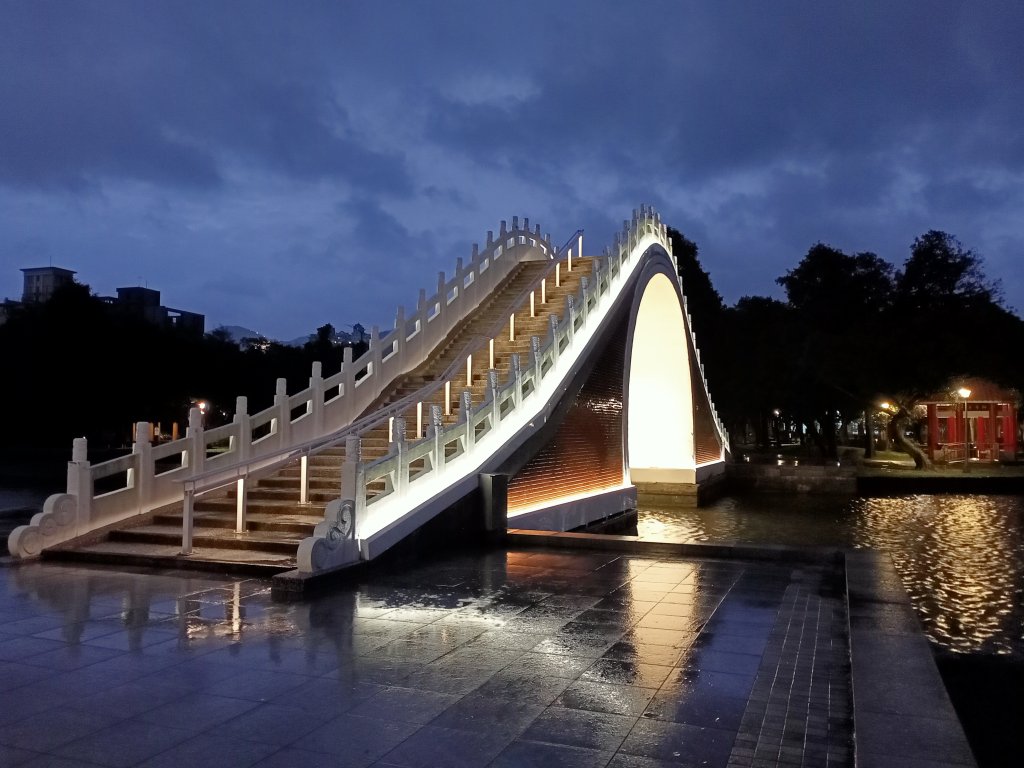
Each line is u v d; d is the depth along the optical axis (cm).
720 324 5966
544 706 575
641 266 2631
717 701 588
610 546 1319
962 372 4384
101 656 694
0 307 6188
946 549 2322
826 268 6550
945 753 453
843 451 7075
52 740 509
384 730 528
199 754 488
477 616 852
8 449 4638
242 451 1453
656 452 3750
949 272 6100
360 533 1107
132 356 4475
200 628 792
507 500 1548
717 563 1198
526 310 2266
